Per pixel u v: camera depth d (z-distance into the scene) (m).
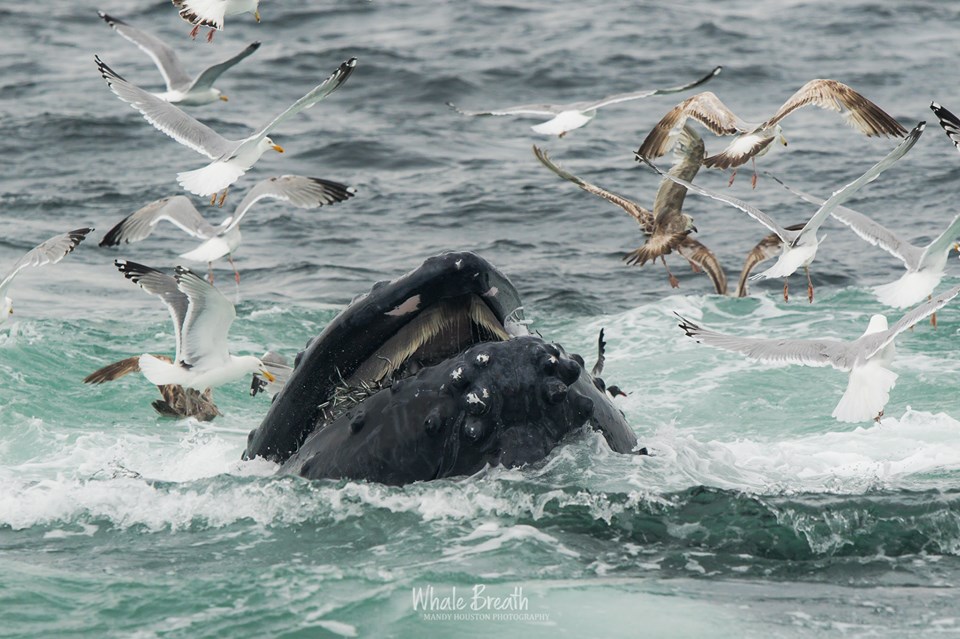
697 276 41.75
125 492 17.55
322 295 39.25
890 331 15.75
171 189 53.47
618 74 75.94
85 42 85.62
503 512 15.57
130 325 34.91
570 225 48.81
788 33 87.44
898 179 54.28
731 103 69.69
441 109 69.31
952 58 79.06
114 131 63.31
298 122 65.94
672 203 27.98
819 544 15.10
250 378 30.33
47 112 66.50
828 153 59.69
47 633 13.05
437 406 15.89
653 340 33.22
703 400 27.27
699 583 13.99
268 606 13.55
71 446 23.73
